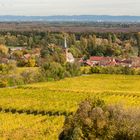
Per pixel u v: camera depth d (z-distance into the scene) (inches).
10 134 2396.7
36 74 5551.2
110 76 6082.7
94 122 1705.2
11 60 7317.9
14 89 4623.5
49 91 4451.3
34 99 3809.1
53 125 2596.0
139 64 7396.7
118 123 1713.8
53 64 5836.6
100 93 4296.3
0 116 2970.0
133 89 4906.5
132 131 1689.2
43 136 2303.2
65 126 1732.3
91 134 1688.0
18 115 3041.3
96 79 5802.2
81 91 4495.6
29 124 2687.0
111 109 1759.4
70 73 6053.2
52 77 5723.4
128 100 3742.6
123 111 1761.8
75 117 1729.8
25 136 2336.4
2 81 5019.7
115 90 4753.9
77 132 1664.6
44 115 3070.9
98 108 1729.8
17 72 5836.6
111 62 7519.7
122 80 5713.6
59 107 3206.2
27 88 4736.7
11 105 3351.4
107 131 1700.3
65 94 4183.1
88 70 6466.5
